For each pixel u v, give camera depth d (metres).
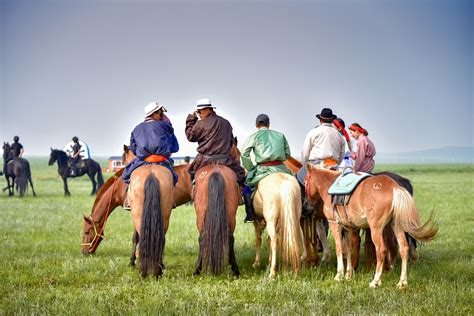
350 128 10.23
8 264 10.09
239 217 18.70
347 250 8.82
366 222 8.20
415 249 10.10
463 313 6.79
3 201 23.77
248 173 9.54
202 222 8.66
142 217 8.27
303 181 9.92
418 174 57.59
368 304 7.07
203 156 9.36
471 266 9.48
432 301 7.19
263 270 9.55
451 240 12.71
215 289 7.90
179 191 10.46
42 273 9.34
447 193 26.64
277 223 8.66
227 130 9.40
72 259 10.55
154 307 7.04
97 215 10.88
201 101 9.45
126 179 9.30
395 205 7.61
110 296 7.64
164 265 9.88
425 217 16.94
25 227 15.34
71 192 31.09
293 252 8.37
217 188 8.38
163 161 9.24
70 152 29.14
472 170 71.81
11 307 7.20
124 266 9.96
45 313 6.82
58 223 16.36
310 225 10.12
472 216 17.39
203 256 8.34
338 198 8.40
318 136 9.90
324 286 8.23
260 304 7.15
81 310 6.95
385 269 8.98
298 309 6.88
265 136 9.46
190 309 6.98
